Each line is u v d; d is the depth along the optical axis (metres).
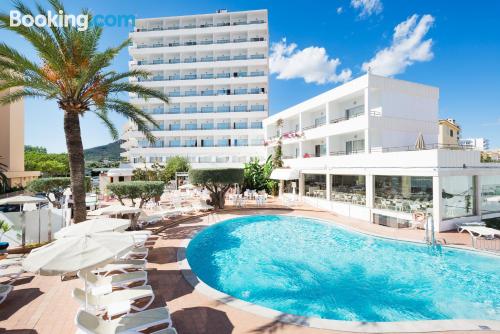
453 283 8.91
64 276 8.43
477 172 15.13
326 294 8.30
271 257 11.70
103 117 16.03
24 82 11.19
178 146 48.88
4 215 11.22
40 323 5.79
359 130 20.94
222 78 48.56
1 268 8.24
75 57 11.70
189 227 15.83
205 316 6.05
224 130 47.84
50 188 18.98
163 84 49.12
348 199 20.56
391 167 16.50
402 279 9.30
